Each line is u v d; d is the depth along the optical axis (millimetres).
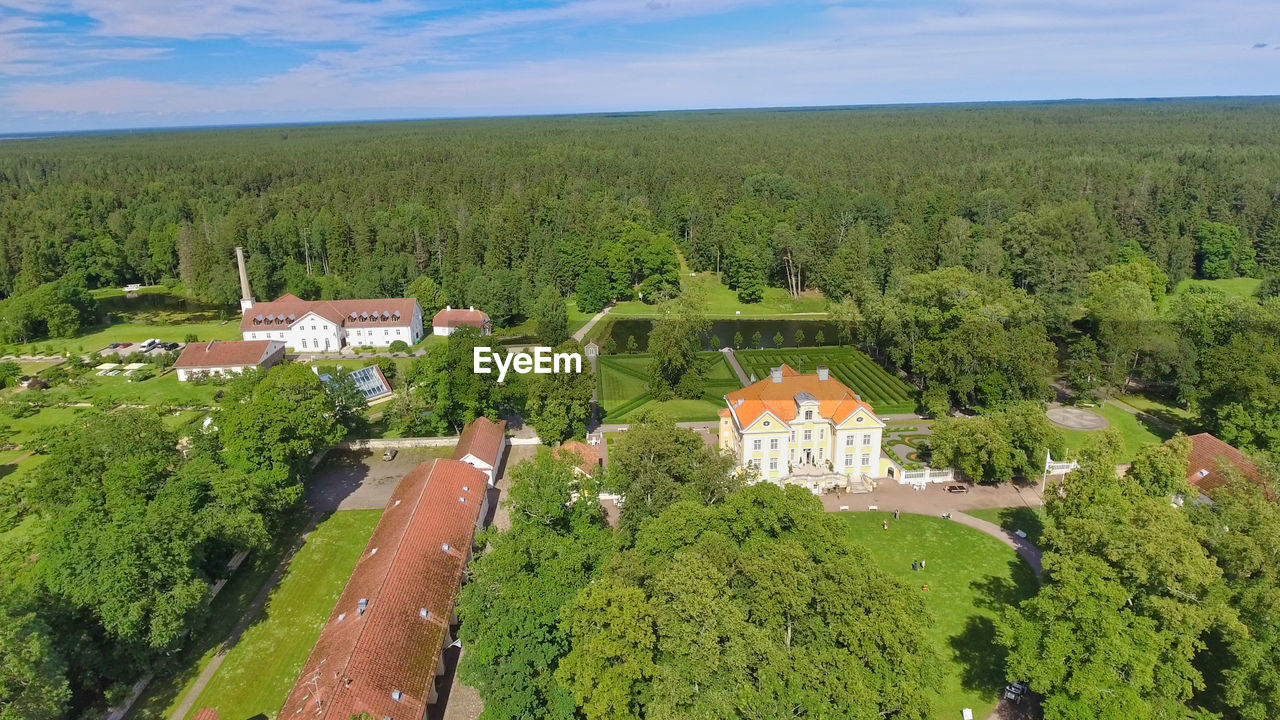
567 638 54406
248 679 60500
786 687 43844
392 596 59375
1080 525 55844
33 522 82125
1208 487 82125
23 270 192875
